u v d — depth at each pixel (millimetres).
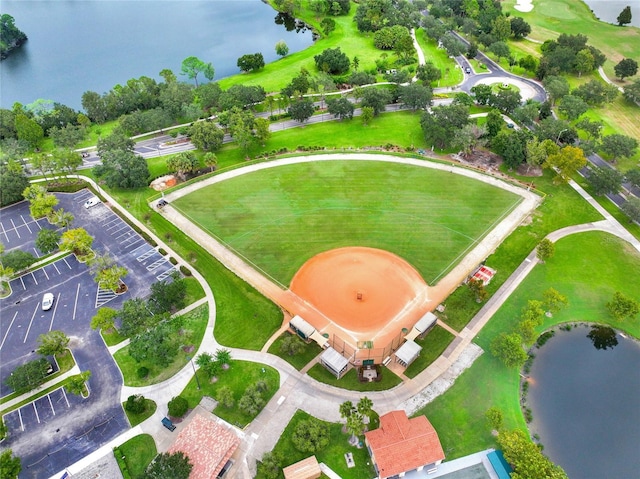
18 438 74562
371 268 103188
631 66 180125
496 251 107250
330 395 79062
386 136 154500
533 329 84688
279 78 199750
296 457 70562
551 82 168125
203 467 66125
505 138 136750
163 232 116500
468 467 68938
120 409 78125
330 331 90000
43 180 140000
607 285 98938
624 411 77812
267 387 79375
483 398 78438
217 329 90938
